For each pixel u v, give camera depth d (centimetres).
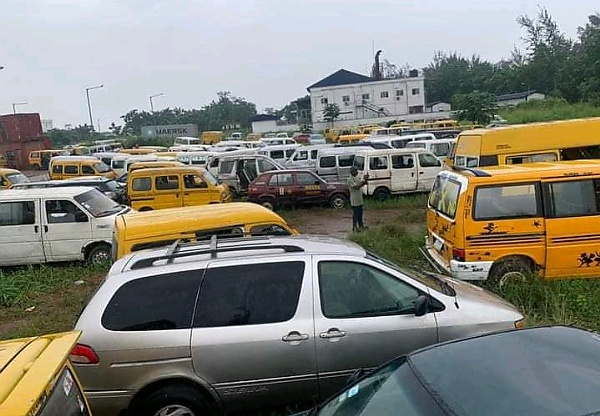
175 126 8744
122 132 11112
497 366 313
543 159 1433
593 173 862
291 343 512
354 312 528
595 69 5881
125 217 862
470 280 862
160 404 507
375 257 570
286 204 2088
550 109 5488
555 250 859
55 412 274
